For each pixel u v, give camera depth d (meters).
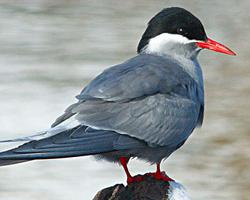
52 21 38.88
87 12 41.22
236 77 27.22
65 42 33.66
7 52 31.25
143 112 9.66
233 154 18.56
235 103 23.48
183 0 45.00
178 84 10.02
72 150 9.08
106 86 9.66
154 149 9.80
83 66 28.62
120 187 9.20
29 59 29.91
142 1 43.97
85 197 15.96
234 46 33.03
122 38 34.50
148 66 9.95
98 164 17.44
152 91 9.79
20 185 16.66
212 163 18.00
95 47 32.50
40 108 22.42
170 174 17.33
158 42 10.37
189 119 9.99
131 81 9.73
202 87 10.45
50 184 16.70
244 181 16.89
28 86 25.25
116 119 9.52
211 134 20.12
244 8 42.75
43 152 8.86
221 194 16.23
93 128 9.35
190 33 10.38
